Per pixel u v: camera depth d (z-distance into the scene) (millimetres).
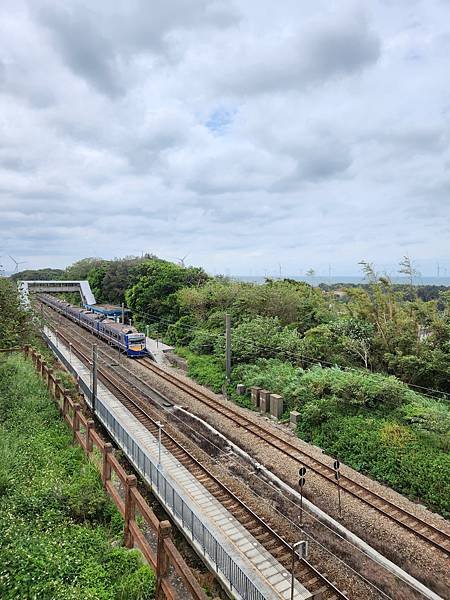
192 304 37469
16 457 11047
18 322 24719
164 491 11914
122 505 9031
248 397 23109
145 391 23984
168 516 11820
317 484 13859
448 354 19859
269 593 8680
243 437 17625
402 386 18469
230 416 20141
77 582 6820
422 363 20062
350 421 17453
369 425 16875
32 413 14406
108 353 34312
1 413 14023
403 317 22406
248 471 14711
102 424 17859
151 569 7453
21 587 6379
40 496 9328
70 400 13930
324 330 24188
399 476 14109
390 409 18188
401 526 11680
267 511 12211
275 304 31000
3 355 20531
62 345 34531
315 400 19094
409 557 10484
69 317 51750
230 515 11734
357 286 25750
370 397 18312
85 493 9625
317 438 17516
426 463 13984
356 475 14695
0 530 7656
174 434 17766
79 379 22281
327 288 38719
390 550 10680
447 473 13336
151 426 18609
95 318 42594
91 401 20234
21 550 7047
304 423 18844
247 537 10695
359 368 22578
